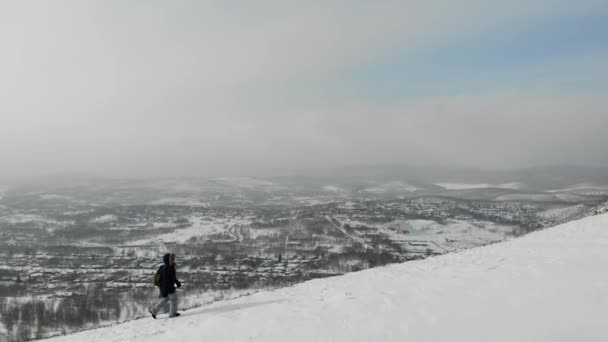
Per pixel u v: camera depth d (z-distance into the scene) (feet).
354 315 61.31
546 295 54.90
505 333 46.03
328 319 61.41
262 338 57.82
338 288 84.07
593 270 63.67
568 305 50.08
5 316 321.11
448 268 87.66
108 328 81.61
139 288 402.72
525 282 62.85
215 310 81.05
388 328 53.83
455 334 48.42
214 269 483.51
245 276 447.01
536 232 142.61
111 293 385.09
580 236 104.83
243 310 76.54
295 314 66.95
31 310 332.60
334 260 525.75
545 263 73.92
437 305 59.47
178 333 66.33
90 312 330.54
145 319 84.02
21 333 291.99
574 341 41.63
